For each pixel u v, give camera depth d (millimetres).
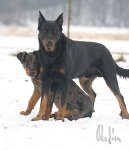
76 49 13562
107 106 15320
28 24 107812
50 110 13305
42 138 10695
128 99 16531
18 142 10359
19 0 133125
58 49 13016
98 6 144875
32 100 13734
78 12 137125
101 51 14172
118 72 14570
